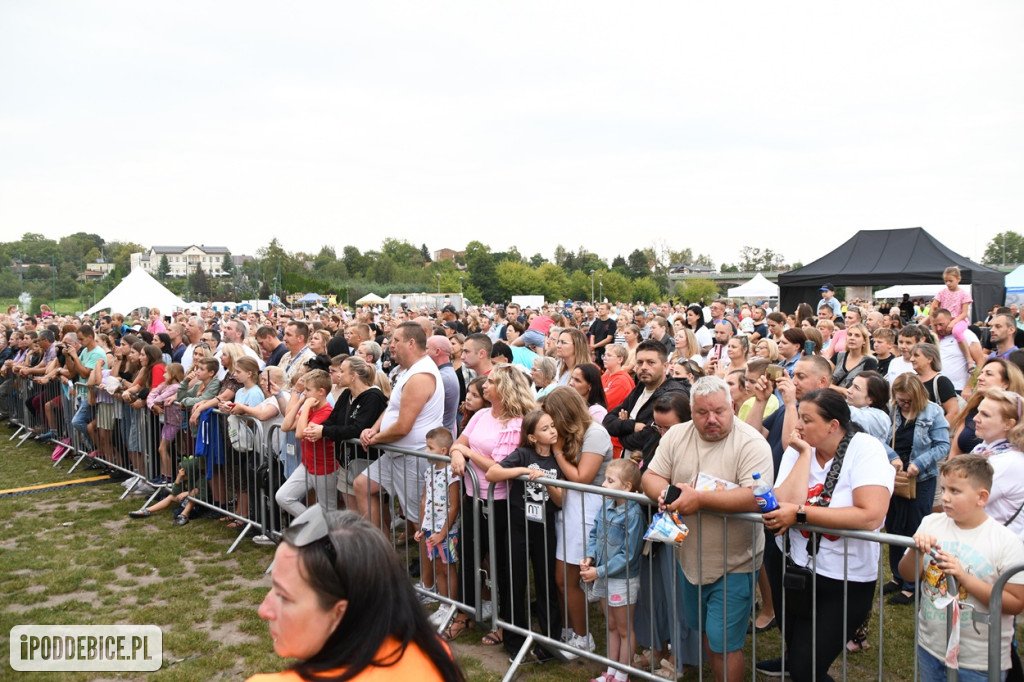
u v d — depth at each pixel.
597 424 4.34
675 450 3.56
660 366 4.91
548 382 6.16
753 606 3.47
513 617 4.36
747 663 4.25
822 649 3.26
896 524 4.99
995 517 3.70
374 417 5.36
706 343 11.23
